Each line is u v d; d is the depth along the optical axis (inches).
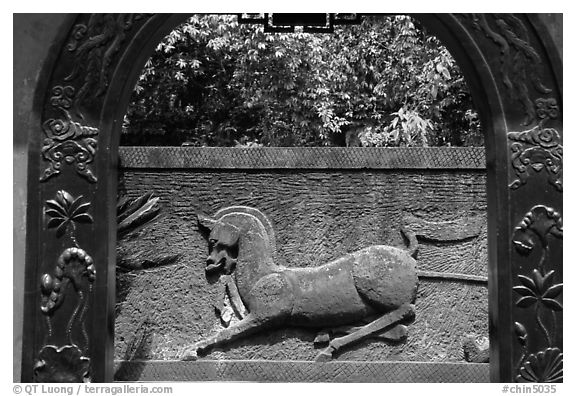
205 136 339.6
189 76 332.2
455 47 113.7
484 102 112.7
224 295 183.5
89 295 108.0
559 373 109.3
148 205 183.3
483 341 184.1
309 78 322.3
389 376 180.5
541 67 111.7
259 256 183.2
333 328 184.1
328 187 186.4
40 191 108.2
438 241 186.5
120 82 109.7
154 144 340.8
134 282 182.2
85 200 108.6
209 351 181.0
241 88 329.7
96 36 109.4
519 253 110.4
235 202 185.5
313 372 180.7
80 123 109.0
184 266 183.8
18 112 108.1
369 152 186.5
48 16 108.9
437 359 183.3
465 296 185.6
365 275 182.7
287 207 185.6
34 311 107.0
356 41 327.0
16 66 108.3
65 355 107.1
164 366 177.6
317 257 184.9
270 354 182.9
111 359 110.6
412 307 183.6
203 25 310.3
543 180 111.0
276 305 181.3
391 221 186.4
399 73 318.0
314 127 326.3
